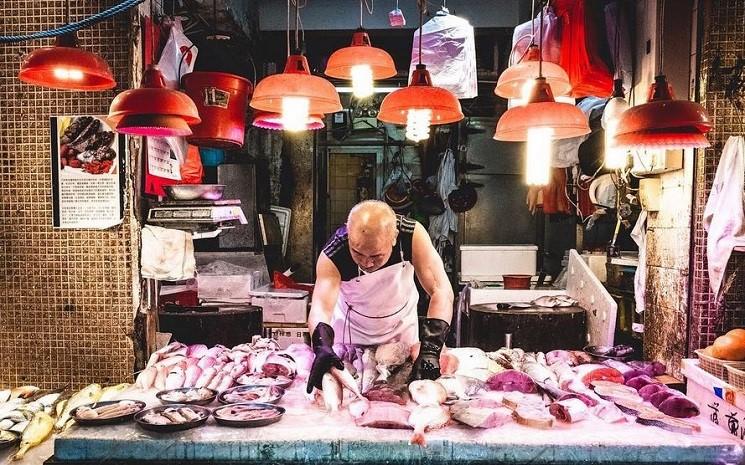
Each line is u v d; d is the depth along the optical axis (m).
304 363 3.98
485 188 8.91
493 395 3.53
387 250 3.45
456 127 8.76
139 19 4.27
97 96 4.26
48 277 4.34
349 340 4.06
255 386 3.61
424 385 3.26
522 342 5.49
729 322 4.18
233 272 6.75
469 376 3.71
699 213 4.18
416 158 9.27
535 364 3.90
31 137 4.30
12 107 4.30
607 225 7.91
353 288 3.86
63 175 4.29
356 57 3.90
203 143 4.54
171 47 4.52
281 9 8.07
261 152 8.51
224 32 5.77
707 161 4.15
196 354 4.29
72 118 4.26
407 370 3.53
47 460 2.94
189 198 4.55
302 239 8.59
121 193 4.27
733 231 3.94
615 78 4.93
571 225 8.70
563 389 3.62
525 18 7.79
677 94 4.34
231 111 4.45
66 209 4.29
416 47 4.99
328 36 8.16
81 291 4.33
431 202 8.62
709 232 4.06
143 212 4.48
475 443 2.88
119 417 3.12
